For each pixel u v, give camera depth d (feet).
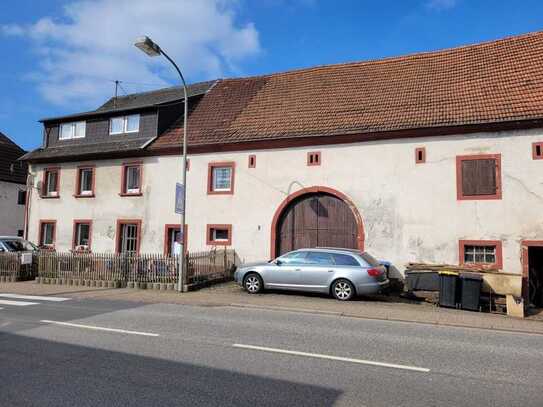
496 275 41.86
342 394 16.85
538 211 47.24
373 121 56.24
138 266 52.90
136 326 29.09
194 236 64.49
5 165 102.83
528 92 51.16
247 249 60.95
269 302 40.98
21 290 49.39
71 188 75.82
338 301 42.57
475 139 50.70
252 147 62.13
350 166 56.39
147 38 43.60
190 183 65.87
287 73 75.61
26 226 78.89
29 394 16.31
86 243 74.08
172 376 18.61
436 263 50.80
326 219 57.72
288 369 19.92
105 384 17.49
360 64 70.79
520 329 31.89
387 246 53.36
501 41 62.64
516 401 16.48
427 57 66.49
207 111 72.69
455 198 50.90
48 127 81.30
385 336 27.58
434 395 16.96
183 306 38.52
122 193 70.90
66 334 26.48
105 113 75.25
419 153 53.11
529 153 48.26
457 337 28.07
